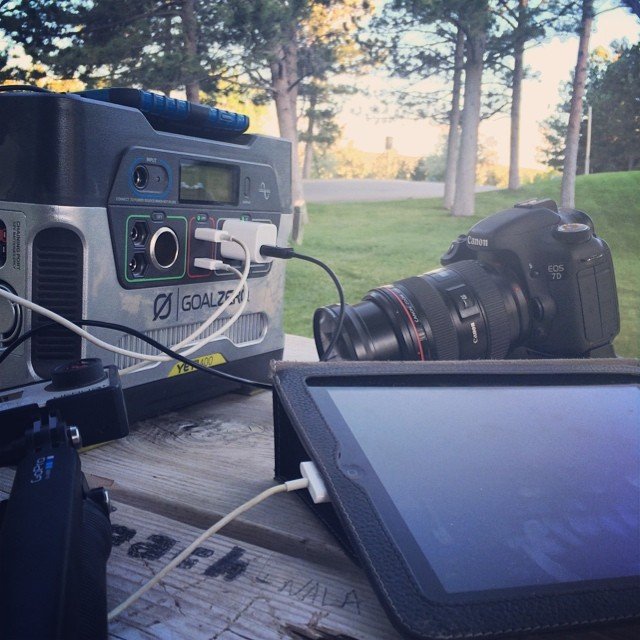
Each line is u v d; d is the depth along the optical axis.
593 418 0.46
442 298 0.91
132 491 0.49
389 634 0.34
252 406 0.72
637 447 0.44
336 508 0.34
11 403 0.44
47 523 0.30
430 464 0.39
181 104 0.62
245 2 3.32
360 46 4.09
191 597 0.36
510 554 0.33
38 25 3.47
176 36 3.61
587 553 0.34
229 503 0.47
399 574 0.30
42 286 0.55
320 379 0.44
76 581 0.28
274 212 0.75
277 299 0.78
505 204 4.49
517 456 0.41
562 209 1.04
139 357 0.55
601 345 0.99
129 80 3.58
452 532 0.34
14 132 0.53
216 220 0.67
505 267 0.98
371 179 11.88
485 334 0.93
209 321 0.60
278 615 0.35
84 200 0.54
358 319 0.87
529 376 0.49
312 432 0.39
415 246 5.31
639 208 2.04
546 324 0.98
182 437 0.61
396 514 0.34
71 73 3.55
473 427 0.43
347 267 4.62
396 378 0.46
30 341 0.56
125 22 3.53
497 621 0.29
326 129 7.89
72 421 0.45
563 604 0.30
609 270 0.97
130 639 0.33
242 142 0.73
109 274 0.57
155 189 0.60
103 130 0.55
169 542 0.42
